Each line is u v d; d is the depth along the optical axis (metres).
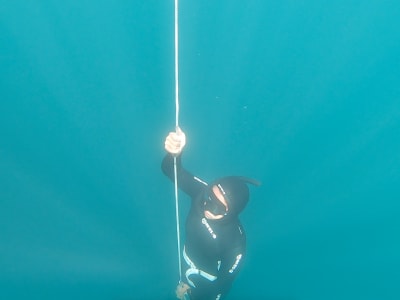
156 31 4.49
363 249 4.25
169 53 4.52
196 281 2.87
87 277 3.91
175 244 4.16
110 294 3.84
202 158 4.53
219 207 2.19
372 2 4.44
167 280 4.00
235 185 2.18
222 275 2.53
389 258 4.14
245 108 4.64
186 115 4.52
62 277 3.84
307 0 4.65
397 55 4.45
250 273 4.14
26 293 3.71
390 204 4.34
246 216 4.31
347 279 4.07
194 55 4.59
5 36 4.18
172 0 4.35
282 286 4.01
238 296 3.96
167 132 4.48
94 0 4.30
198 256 2.62
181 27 4.49
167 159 2.37
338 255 4.15
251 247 4.21
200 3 4.43
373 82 4.62
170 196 4.23
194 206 2.46
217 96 4.63
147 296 3.88
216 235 2.34
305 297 3.96
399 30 4.39
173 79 4.53
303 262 4.19
